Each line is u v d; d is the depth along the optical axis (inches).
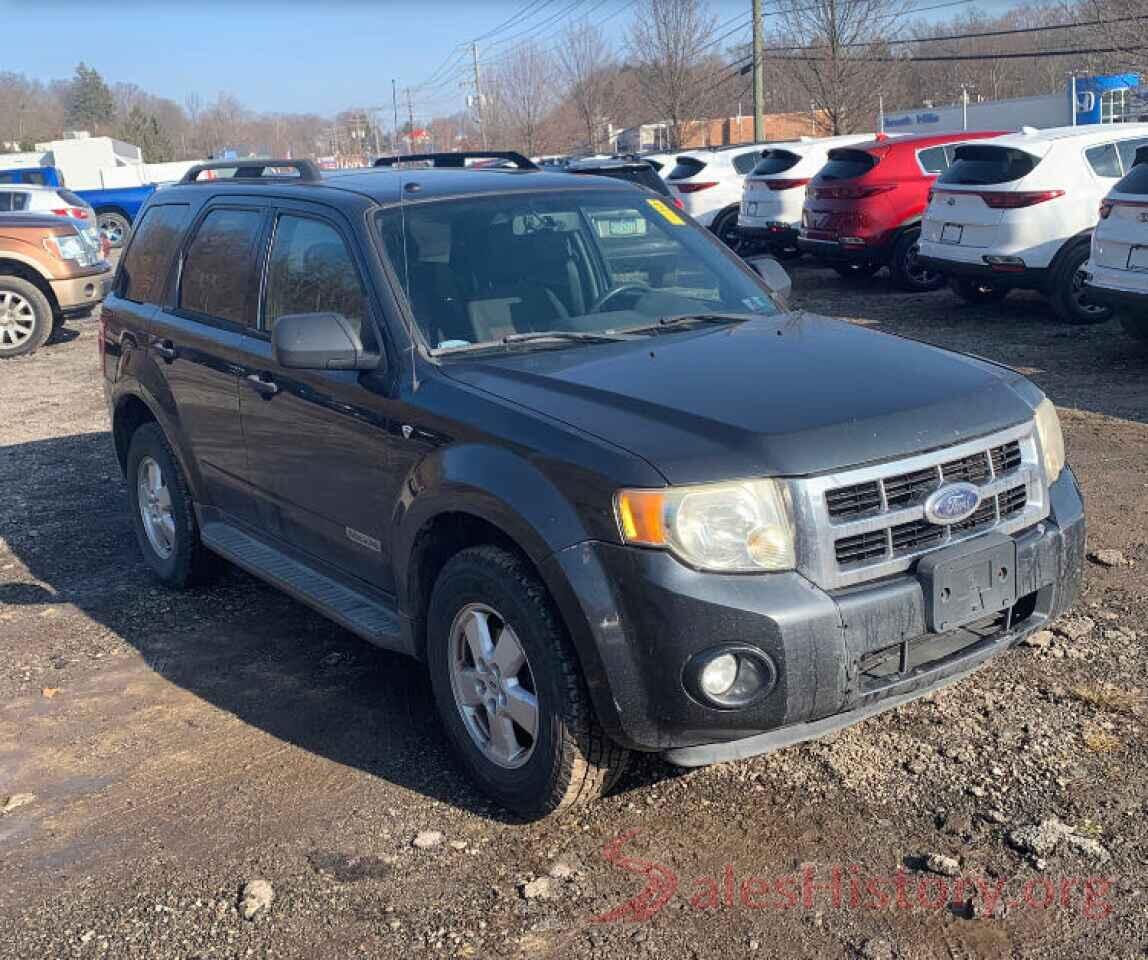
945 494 131.3
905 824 136.6
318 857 138.1
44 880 136.9
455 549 153.6
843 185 565.9
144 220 236.7
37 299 543.2
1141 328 384.5
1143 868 125.9
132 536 265.4
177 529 219.8
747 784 146.8
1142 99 1400.1
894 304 534.9
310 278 178.9
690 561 122.4
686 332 164.9
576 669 131.2
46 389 458.6
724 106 1806.1
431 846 138.7
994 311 494.6
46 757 165.9
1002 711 159.8
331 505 172.2
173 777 158.4
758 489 124.2
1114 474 257.1
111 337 235.1
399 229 170.2
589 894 128.1
